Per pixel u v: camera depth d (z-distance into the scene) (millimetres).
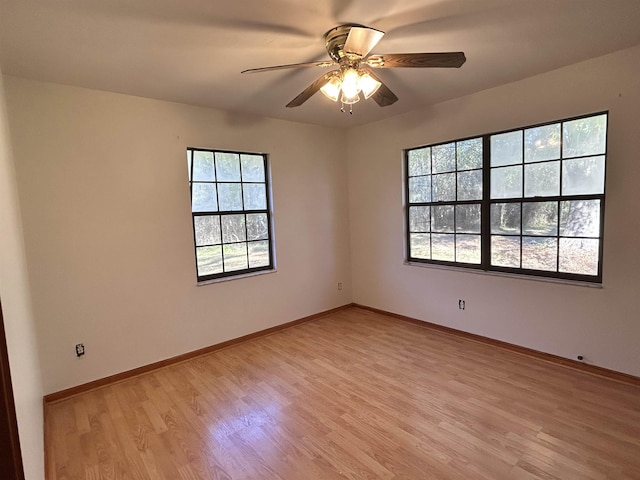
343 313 4738
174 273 3340
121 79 2656
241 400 2662
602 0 1814
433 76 2877
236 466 1979
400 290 4340
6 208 1695
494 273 3441
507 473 1838
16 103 2533
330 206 4629
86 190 2848
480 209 3553
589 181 2826
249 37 2072
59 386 2773
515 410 2381
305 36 2082
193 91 2982
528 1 1812
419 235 4156
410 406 2484
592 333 2826
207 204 3625
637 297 2594
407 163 4184
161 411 2553
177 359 3373
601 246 2781
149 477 1922
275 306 4129
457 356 3271
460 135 3518
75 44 2078
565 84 2793
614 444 2014
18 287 1814
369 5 1786
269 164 4023
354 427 2279
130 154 3049
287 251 4215
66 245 2771
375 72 2754
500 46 2355
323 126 4496
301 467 1950
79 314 2852
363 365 3164
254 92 3051
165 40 2074
